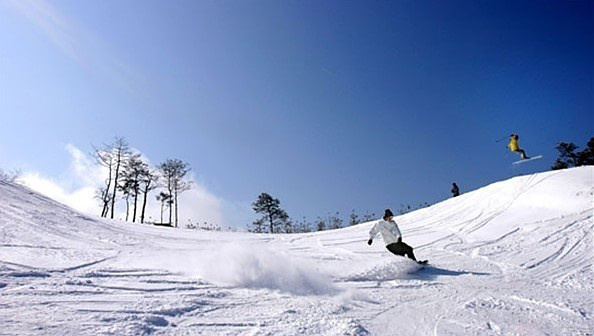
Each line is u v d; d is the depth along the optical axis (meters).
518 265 10.16
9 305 4.79
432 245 13.59
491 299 6.83
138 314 4.89
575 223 14.06
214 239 15.02
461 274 9.24
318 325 5.02
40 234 10.74
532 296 7.09
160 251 10.56
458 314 5.93
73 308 4.94
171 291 6.21
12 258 7.34
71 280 6.26
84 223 14.43
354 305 6.25
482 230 15.53
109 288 6.09
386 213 10.66
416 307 6.31
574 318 5.73
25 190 18.30
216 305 5.68
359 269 8.88
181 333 4.46
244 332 4.62
